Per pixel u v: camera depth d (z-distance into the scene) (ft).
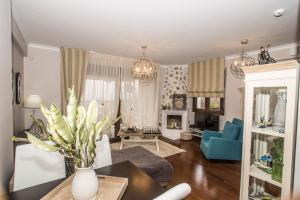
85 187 3.17
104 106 15.65
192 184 9.03
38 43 12.52
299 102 4.12
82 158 3.25
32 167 4.58
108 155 5.82
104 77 15.60
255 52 13.28
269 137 5.58
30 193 3.63
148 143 16.20
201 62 17.33
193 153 13.74
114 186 3.84
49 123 3.05
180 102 19.13
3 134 4.36
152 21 8.41
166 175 8.35
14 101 9.63
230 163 11.80
